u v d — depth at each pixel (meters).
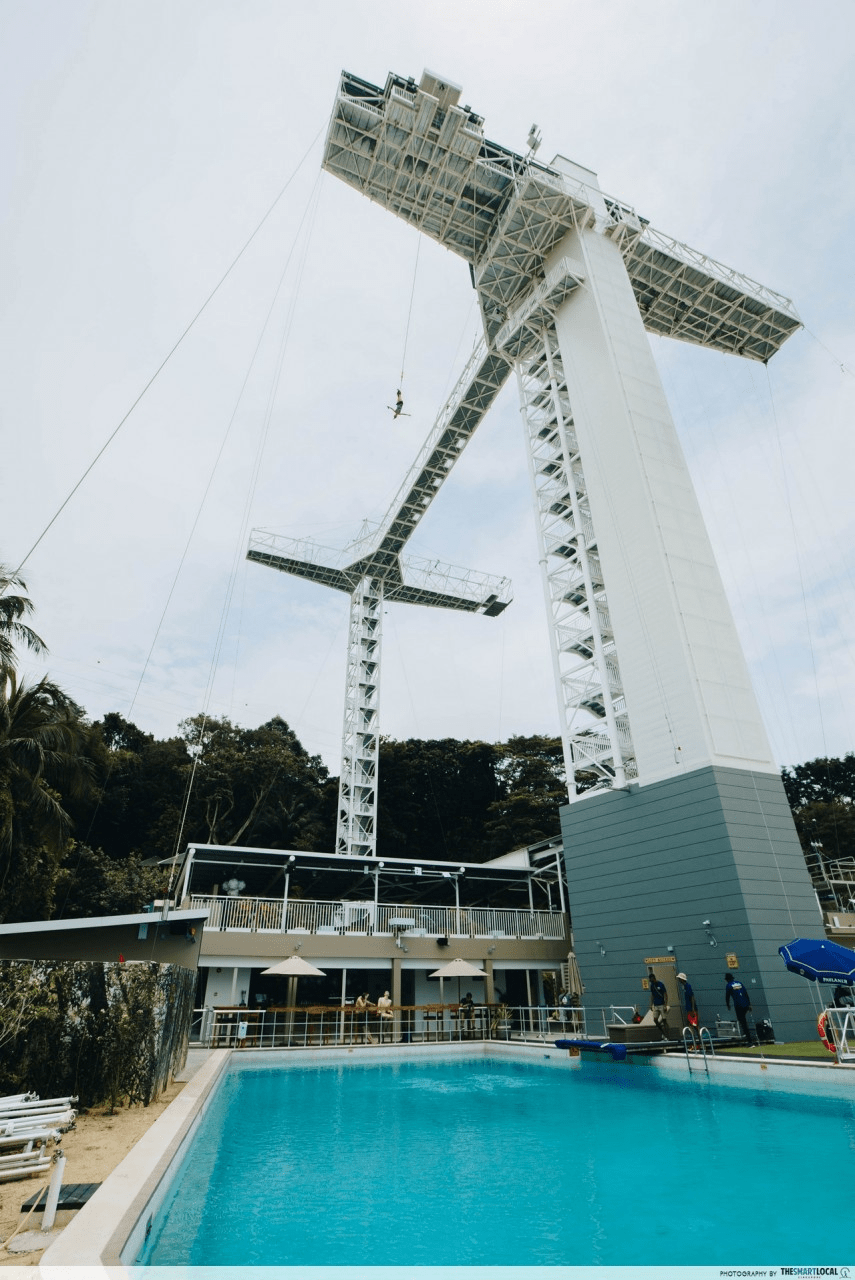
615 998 21.20
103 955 17.64
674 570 23.20
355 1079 15.62
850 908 27.97
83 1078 9.55
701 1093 12.23
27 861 24.00
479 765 51.88
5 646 23.25
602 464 26.42
